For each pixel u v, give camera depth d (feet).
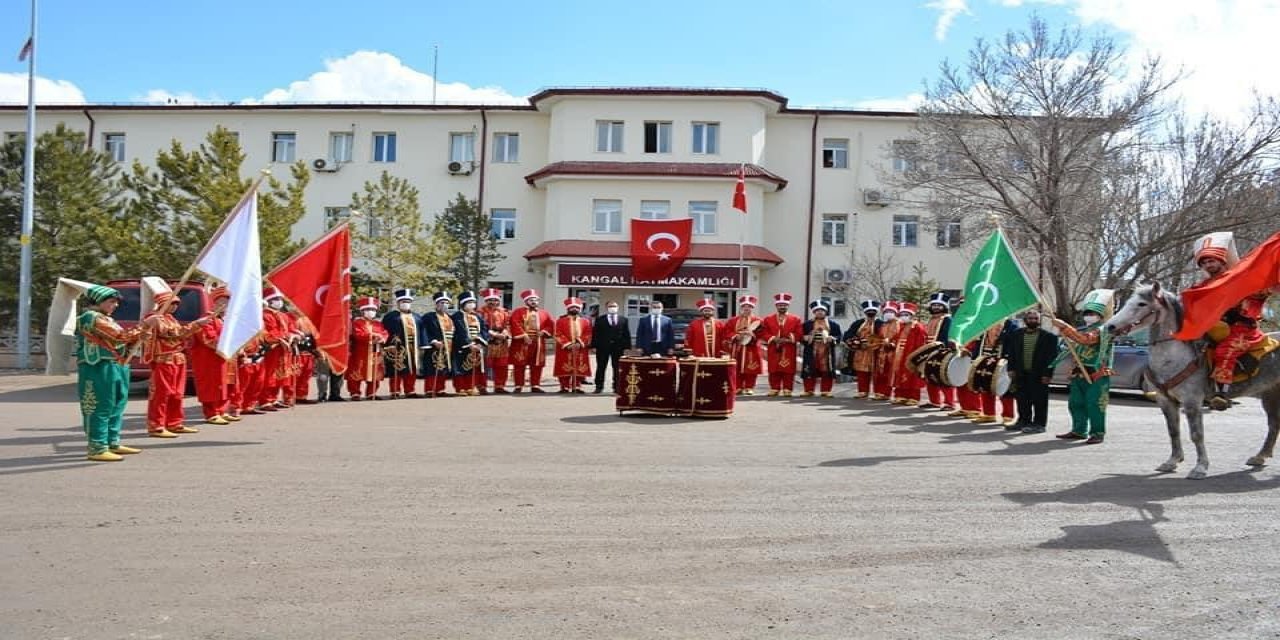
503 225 112.78
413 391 55.26
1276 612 15.88
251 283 34.71
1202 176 76.79
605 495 24.85
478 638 14.24
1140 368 57.00
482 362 56.80
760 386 68.54
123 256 74.43
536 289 111.65
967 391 46.32
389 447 33.14
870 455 32.73
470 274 103.45
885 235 111.96
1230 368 28.30
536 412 46.50
